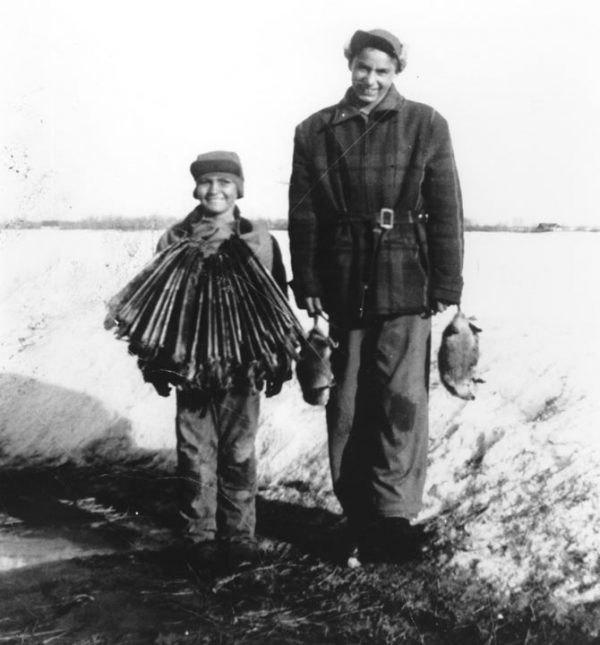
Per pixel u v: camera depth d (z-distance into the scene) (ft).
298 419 17.53
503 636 11.26
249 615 12.16
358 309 13.07
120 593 12.94
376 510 13.19
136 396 20.29
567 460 13.83
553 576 11.96
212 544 13.46
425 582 12.40
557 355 16.61
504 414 15.33
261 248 13.30
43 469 18.75
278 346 13.07
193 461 13.34
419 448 13.26
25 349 22.50
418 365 13.17
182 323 12.93
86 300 23.89
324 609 12.18
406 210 13.01
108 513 16.31
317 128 13.32
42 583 13.39
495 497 13.62
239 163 13.65
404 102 13.07
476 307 19.93
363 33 12.85
